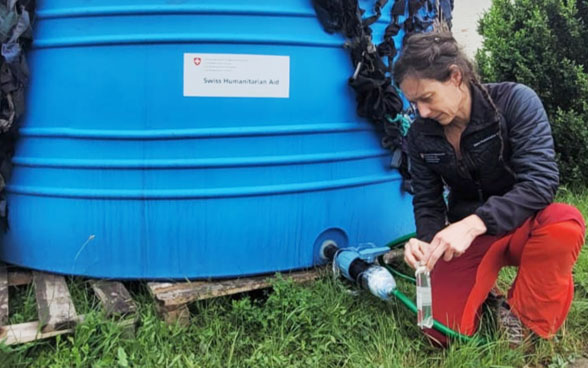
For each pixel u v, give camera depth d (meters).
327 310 2.02
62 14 2.09
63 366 1.74
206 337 1.93
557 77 3.70
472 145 1.81
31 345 1.81
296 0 2.13
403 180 2.56
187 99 2.07
